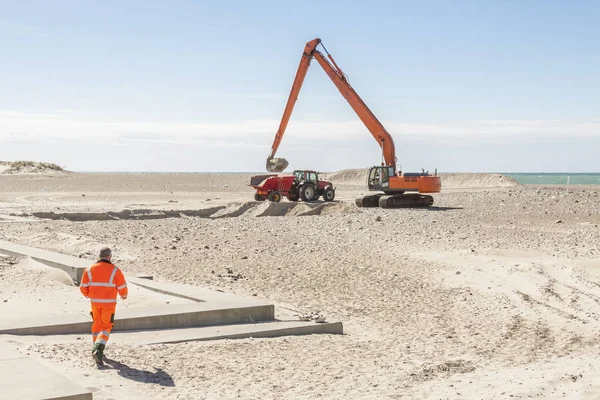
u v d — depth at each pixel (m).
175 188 68.44
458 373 10.16
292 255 22.28
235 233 28.38
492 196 49.47
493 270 19.77
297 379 9.28
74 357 9.30
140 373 8.88
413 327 13.50
